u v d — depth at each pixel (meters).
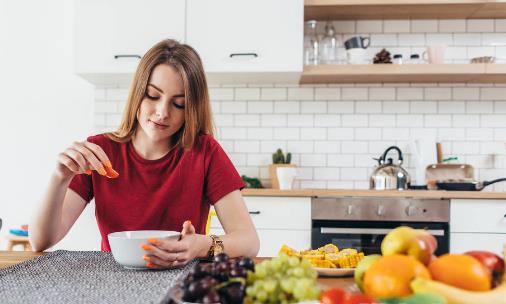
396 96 3.44
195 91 1.46
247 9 3.06
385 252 0.79
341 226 2.83
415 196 2.83
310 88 3.47
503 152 3.39
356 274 0.81
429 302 0.66
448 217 2.80
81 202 1.52
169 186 1.53
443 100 3.43
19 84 3.55
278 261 0.77
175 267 1.08
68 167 1.19
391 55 3.46
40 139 3.53
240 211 1.53
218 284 0.74
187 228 1.14
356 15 3.37
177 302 0.77
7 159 3.53
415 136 3.43
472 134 3.41
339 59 3.46
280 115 3.47
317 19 3.45
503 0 3.09
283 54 3.05
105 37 3.08
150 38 3.07
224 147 3.49
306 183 3.45
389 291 0.69
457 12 3.30
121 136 1.56
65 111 3.53
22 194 3.51
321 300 0.72
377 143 3.44
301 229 2.86
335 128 3.46
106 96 3.51
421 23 3.46
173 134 1.59
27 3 3.55
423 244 0.76
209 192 1.56
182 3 3.07
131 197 1.53
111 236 1.05
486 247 2.79
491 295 0.67
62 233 1.43
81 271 1.03
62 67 3.54
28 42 3.55
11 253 1.31
